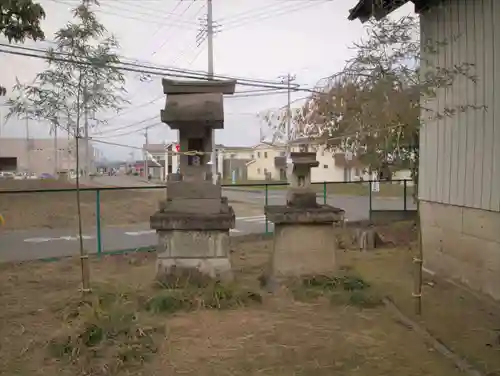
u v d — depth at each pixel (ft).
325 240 24.73
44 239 45.70
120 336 16.39
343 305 20.63
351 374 13.62
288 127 37.63
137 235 48.83
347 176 108.99
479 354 15.05
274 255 24.73
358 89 22.45
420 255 19.10
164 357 15.01
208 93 24.03
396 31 23.27
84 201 75.66
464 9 22.59
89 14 20.30
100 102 21.03
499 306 20.25
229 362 14.58
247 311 19.86
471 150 22.48
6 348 15.97
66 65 20.30
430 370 13.87
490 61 20.72
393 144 27.02
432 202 26.76
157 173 163.94
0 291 23.99
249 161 160.25
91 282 25.32
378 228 43.09
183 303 20.10
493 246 20.98
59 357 15.15
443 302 21.12
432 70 23.03
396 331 17.35
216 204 23.89
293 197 25.61
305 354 15.15
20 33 17.94
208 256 23.18
